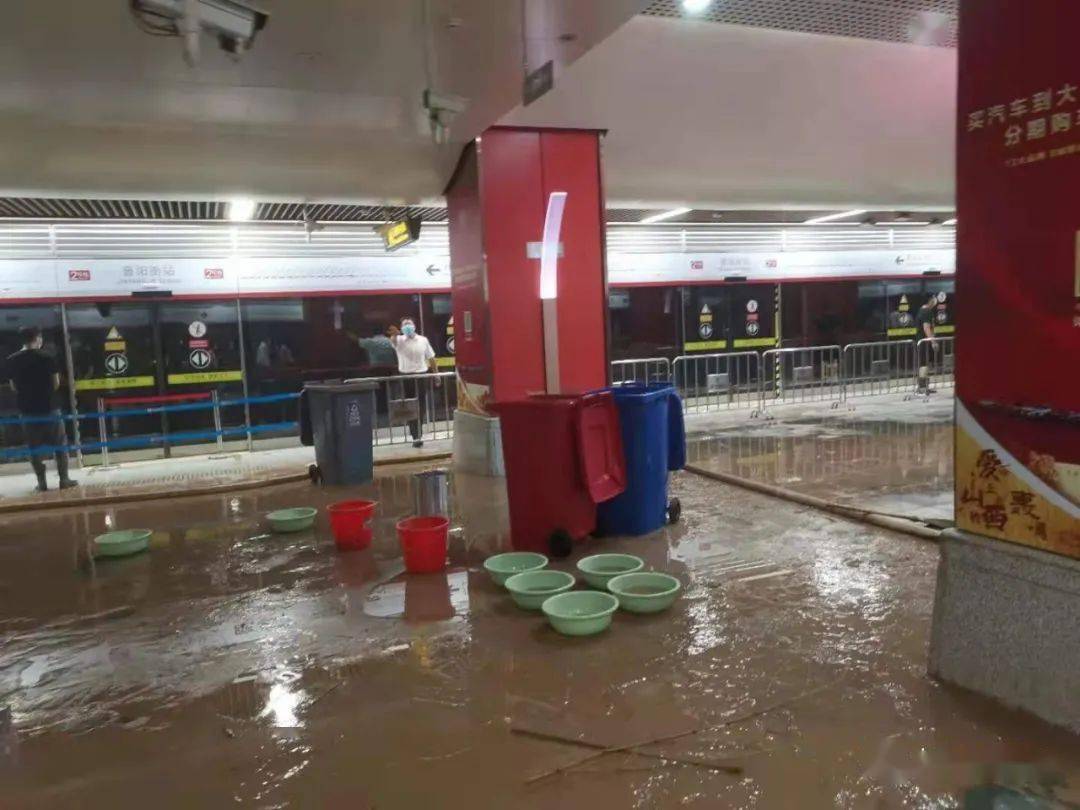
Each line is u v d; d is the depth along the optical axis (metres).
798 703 3.10
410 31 4.79
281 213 10.85
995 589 3.02
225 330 11.40
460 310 8.84
